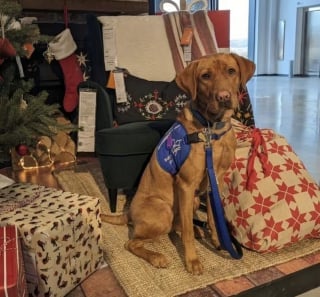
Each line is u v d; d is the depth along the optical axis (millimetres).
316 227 1637
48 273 1271
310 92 7246
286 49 11648
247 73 1582
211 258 1609
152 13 4238
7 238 1175
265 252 1625
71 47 3018
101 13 3648
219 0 7449
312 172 2750
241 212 1646
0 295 989
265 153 1731
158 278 1472
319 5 10328
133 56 2564
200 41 2627
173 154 1545
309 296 1511
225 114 1490
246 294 1394
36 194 1548
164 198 1631
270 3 11711
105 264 1592
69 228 1348
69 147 3123
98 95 2406
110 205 2092
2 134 1503
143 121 2250
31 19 2932
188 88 1552
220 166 1584
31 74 3057
